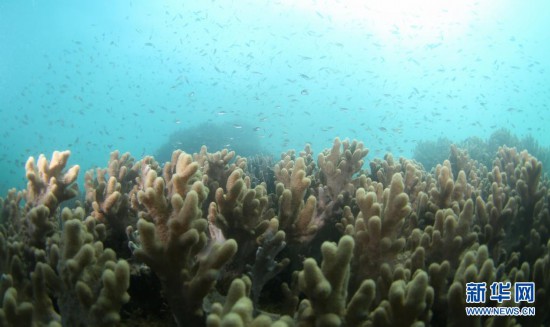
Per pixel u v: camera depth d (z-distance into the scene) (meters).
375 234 2.52
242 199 2.99
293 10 65.81
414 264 2.59
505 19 63.88
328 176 4.38
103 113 86.38
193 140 24.69
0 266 2.51
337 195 4.26
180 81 19.50
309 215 3.35
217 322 1.44
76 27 63.38
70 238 1.92
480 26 64.69
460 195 3.83
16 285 2.22
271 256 2.59
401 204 2.46
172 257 1.92
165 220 2.07
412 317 1.76
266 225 2.91
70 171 3.69
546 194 4.67
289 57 80.25
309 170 5.47
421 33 64.94
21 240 3.36
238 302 1.45
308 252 3.58
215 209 3.14
